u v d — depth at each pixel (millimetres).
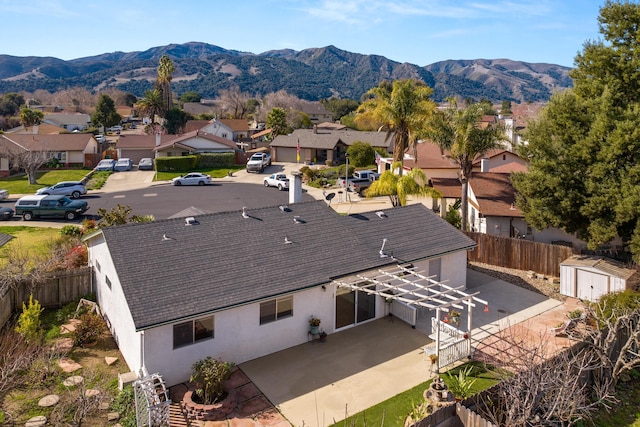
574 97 27219
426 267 23078
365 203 46156
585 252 27656
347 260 20594
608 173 25109
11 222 39094
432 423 12211
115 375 16312
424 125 40750
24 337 17469
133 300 15766
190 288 16828
